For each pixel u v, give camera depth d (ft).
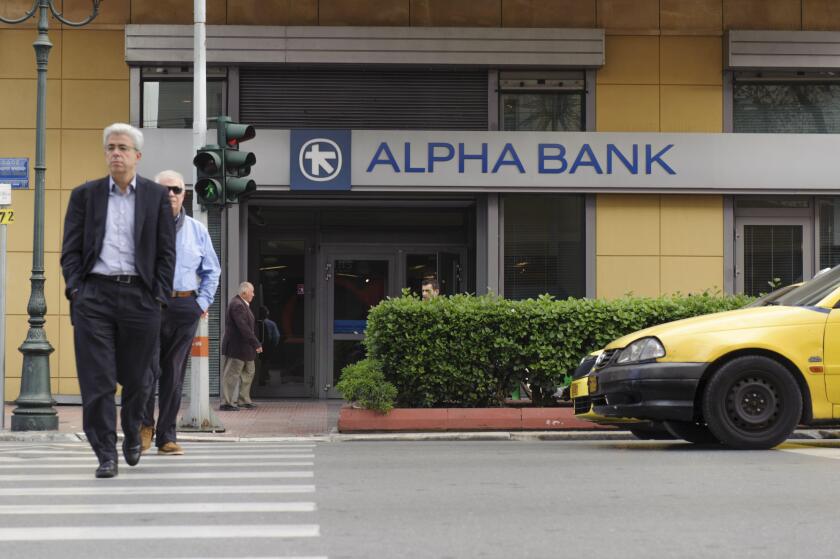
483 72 69.31
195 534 19.77
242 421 56.03
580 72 69.62
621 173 68.54
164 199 28.22
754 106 70.38
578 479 27.91
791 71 70.28
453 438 47.67
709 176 68.90
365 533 20.03
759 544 19.10
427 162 67.92
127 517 21.54
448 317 50.75
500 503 23.76
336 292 71.77
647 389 36.45
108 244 27.61
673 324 37.88
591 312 50.88
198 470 29.94
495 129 69.05
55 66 67.51
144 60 67.26
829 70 70.13
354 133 67.67
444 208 71.72
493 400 51.55
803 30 69.72
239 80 68.54
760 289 70.08
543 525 20.95
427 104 69.10
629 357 37.32
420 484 26.96
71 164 67.31
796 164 69.10
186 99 68.28
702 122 69.67
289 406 66.23
